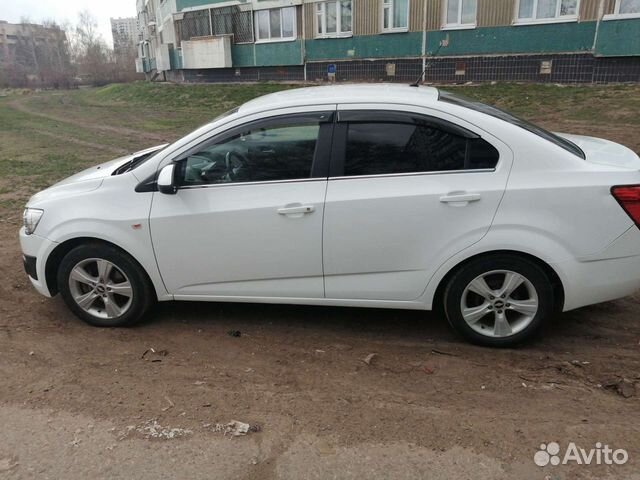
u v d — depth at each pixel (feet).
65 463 8.64
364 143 11.52
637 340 12.35
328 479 8.20
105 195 12.55
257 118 11.89
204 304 14.83
